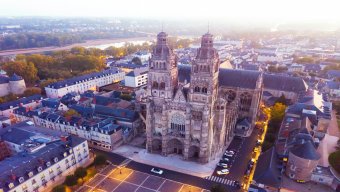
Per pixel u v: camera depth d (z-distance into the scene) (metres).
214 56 119.50
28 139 135.62
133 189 116.50
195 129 130.62
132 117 162.75
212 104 125.81
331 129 166.75
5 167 107.75
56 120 165.00
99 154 141.00
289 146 123.12
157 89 131.50
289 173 114.31
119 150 147.88
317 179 110.75
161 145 144.38
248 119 170.62
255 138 159.62
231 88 169.62
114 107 177.25
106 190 115.81
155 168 129.38
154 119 138.50
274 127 162.88
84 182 120.38
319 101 177.12
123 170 129.75
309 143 111.81
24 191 106.06
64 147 127.25
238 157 139.75
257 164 122.62
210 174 126.12
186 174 126.25
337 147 140.25
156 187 117.81
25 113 179.88
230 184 119.19
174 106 130.88
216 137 138.00
